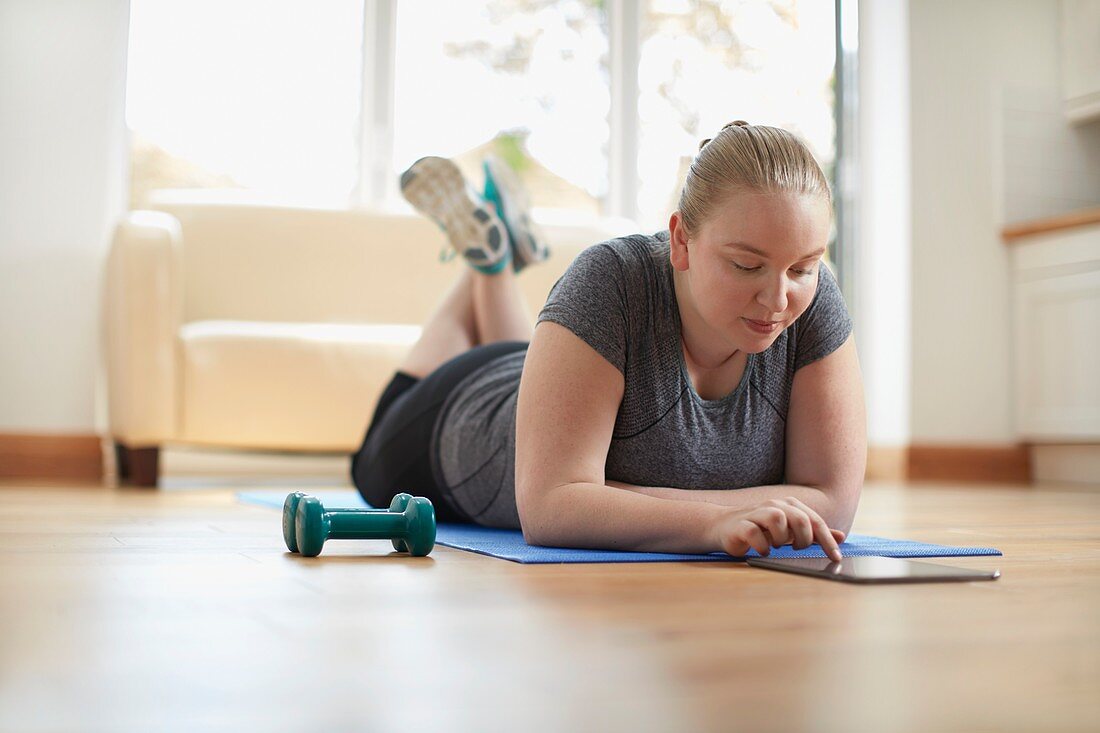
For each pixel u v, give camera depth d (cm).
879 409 471
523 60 481
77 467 387
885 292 470
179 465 418
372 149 456
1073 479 442
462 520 187
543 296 413
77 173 396
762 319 123
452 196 219
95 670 67
